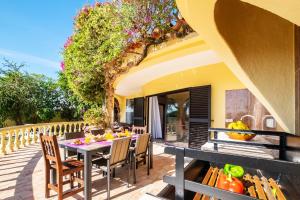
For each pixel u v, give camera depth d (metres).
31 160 5.57
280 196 1.34
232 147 2.48
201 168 1.75
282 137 1.93
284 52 2.27
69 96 13.71
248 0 0.98
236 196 0.80
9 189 3.53
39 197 3.21
